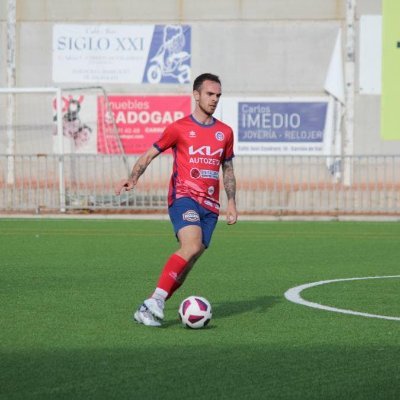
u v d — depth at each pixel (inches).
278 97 2588.6
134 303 969.5
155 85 2613.2
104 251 1556.3
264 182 2571.4
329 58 2581.2
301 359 678.5
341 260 1445.6
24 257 1451.8
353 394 573.9
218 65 2603.3
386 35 2564.0
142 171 844.0
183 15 2608.3
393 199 2353.6
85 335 773.9
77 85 2632.9
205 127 844.0
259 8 2593.5
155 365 652.7
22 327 814.5
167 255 1496.1
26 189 2623.0
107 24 2620.6
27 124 2640.3
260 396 566.6
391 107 2564.0
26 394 565.6
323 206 2514.8
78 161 2591.0
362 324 845.8
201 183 836.6
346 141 2571.4
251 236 1878.7
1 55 2645.2
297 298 1024.9
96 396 562.3
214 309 939.3
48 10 2635.3
